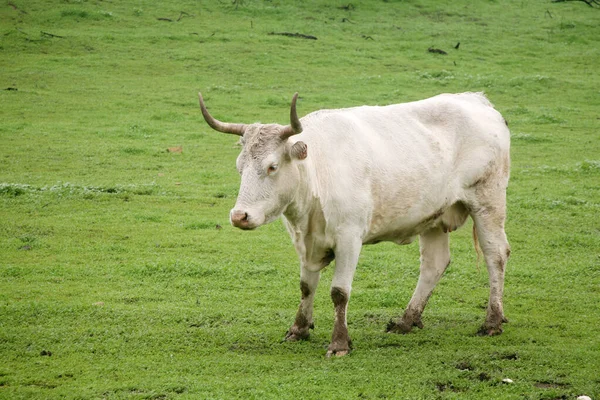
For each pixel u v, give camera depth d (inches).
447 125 416.2
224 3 1904.5
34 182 757.3
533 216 668.1
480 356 365.1
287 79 1343.5
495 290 414.6
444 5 2064.5
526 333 406.9
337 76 1378.0
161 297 464.8
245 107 1146.0
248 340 393.7
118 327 408.5
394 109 411.5
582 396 314.8
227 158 885.8
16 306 435.2
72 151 884.0
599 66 1539.1
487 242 420.8
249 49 1524.4
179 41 1555.1
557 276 516.4
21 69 1315.2
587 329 414.6
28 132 965.2
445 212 415.8
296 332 397.1
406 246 597.9
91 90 1221.1
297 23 1782.7
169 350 378.0
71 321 418.0
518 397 317.1
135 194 723.4
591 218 663.1
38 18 1641.2
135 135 973.8
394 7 2015.3
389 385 328.8
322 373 342.3
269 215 358.6
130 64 1389.0
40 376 342.6
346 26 1793.8
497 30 1836.9
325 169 372.5
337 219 373.1
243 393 320.5
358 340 397.4
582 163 853.8
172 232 612.7
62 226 615.8
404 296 477.4
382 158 386.9
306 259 384.5
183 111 1127.6
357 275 523.5
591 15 2012.8
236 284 495.8
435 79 1357.0
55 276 502.0
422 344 391.2
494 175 420.2
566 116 1163.3
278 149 355.6
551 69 1513.3
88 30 1592.0
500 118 434.0
